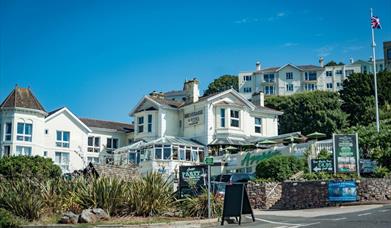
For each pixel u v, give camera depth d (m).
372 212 19.41
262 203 28.08
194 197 20.70
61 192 21.11
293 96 85.12
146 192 20.17
